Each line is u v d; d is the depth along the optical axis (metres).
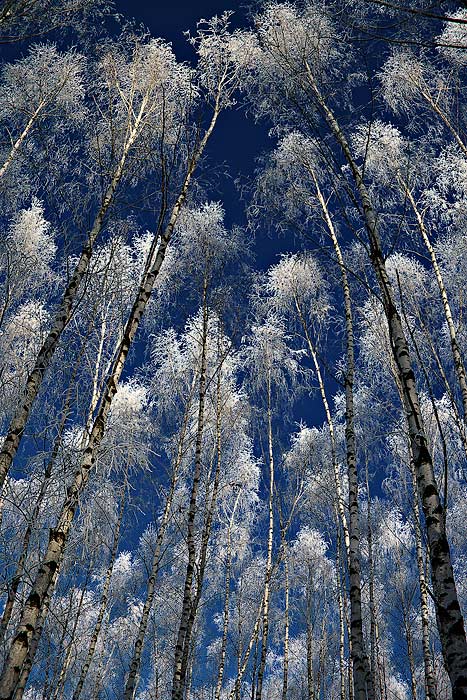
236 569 17.69
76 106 12.25
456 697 3.31
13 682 4.30
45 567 5.05
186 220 12.34
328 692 20.83
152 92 11.00
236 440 15.14
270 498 13.55
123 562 19.03
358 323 11.05
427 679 10.25
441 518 4.04
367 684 8.50
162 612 18.30
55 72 12.55
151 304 12.59
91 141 9.80
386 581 15.69
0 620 7.08
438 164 12.75
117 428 8.65
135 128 10.13
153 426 13.12
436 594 3.77
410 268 11.88
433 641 15.81
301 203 10.95
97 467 6.84
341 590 13.30
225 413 13.20
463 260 12.07
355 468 8.70
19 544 6.83
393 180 12.46
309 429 16.06
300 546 18.55
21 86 12.55
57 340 7.11
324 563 18.39
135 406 12.84
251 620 18.98
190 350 13.70
